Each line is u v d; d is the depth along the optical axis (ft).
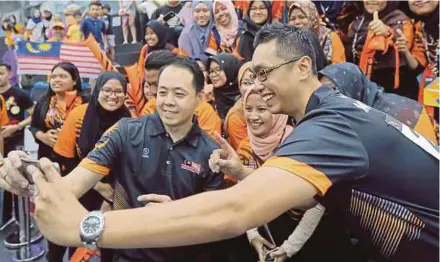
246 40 9.71
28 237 8.54
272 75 3.15
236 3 11.04
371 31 8.45
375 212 2.92
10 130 10.43
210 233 2.34
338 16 9.57
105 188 5.45
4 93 10.68
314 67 3.26
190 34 10.71
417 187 2.89
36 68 10.64
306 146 2.59
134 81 8.93
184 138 4.44
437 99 6.87
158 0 13.41
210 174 4.46
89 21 13.99
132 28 13.78
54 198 2.32
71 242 2.28
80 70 10.33
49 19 14.48
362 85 5.01
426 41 8.54
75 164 7.36
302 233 4.79
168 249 4.34
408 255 3.01
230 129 6.77
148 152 4.40
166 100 4.26
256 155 5.67
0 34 14.03
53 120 8.73
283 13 9.61
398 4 8.82
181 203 2.39
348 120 2.85
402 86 8.64
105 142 4.41
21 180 3.01
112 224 2.28
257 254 5.40
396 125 2.98
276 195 2.41
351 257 4.87
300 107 3.26
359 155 2.72
